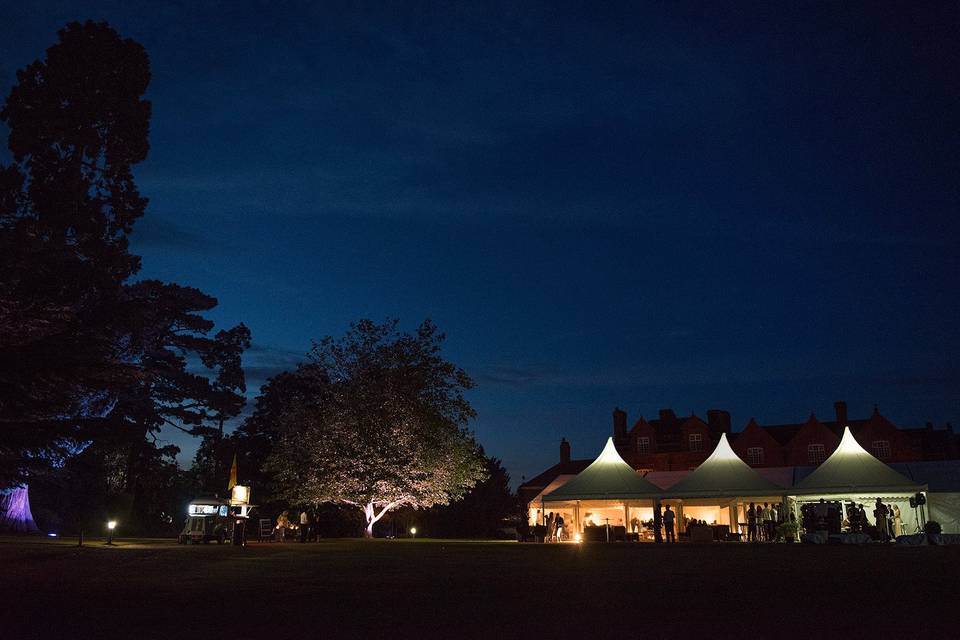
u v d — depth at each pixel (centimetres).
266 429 5659
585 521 4472
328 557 2119
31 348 1581
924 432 6047
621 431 6938
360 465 4166
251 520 3697
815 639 690
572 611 914
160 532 4966
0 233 2003
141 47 4297
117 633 777
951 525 3703
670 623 801
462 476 4441
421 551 2502
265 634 767
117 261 4019
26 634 773
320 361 4428
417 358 4469
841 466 3588
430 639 726
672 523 3584
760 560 1833
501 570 1603
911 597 998
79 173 4103
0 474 1647
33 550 2142
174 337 5044
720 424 6581
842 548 2486
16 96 4062
